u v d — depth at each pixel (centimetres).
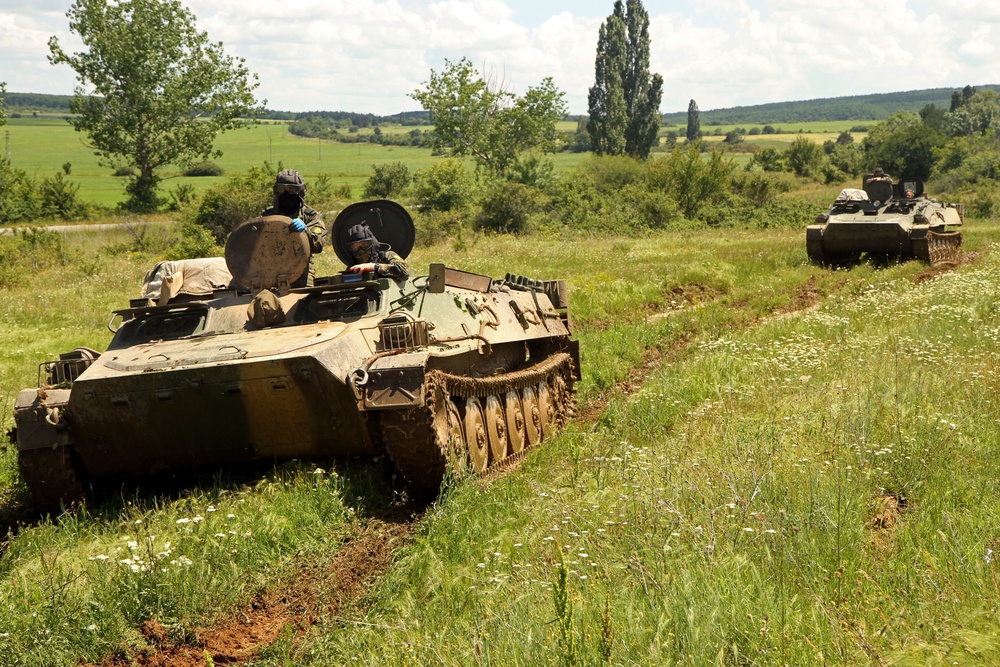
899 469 711
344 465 813
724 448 768
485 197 4572
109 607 567
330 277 920
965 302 1573
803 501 637
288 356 730
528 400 1036
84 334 1695
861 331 1427
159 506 775
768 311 1888
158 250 3475
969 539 555
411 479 771
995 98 12006
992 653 424
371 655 497
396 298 884
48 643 530
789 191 7475
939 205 2656
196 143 6544
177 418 762
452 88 6253
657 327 1669
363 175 9375
